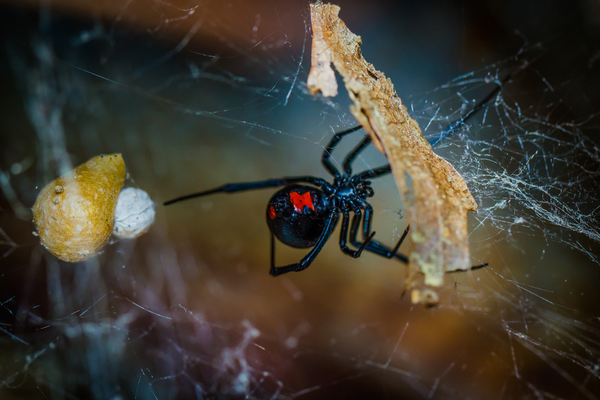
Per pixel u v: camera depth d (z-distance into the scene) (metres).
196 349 0.20
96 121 0.24
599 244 0.18
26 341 0.19
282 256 0.22
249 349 0.20
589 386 0.19
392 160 0.15
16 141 0.21
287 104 0.21
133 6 0.20
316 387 0.20
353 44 0.16
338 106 0.19
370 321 0.20
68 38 0.22
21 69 0.21
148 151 0.24
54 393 0.19
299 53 0.19
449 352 0.20
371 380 0.20
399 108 0.16
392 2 0.21
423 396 0.19
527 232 0.19
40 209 0.16
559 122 0.20
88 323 0.19
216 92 0.23
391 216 0.21
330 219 0.18
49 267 0.20
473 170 0.18
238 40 0.20
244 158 0.25
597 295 0.19
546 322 0.19
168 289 0.21
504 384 0.19
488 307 0.20
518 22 0.20
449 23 0.21
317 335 0.20
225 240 0.23
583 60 0.20
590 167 0.19
